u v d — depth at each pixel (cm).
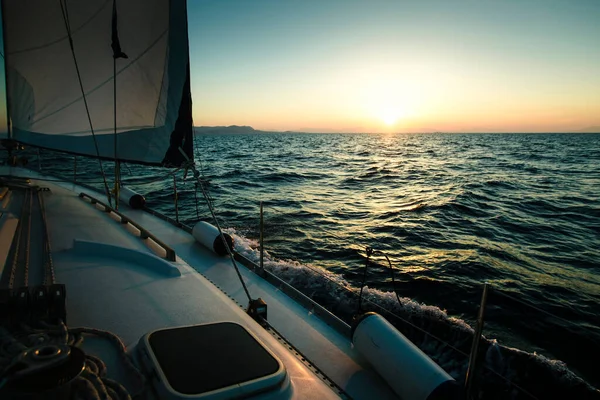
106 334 234
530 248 1112
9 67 432
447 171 3341
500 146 8738
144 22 395
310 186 2314
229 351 213
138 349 217
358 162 4331
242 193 1923
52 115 447
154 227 673
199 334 229
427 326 545
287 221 1275
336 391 262
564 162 4322
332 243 1030
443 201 1784
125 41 401
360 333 287
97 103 433
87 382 157
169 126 421
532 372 475
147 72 412
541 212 1627
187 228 658
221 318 285
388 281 796
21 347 169
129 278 341
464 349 508
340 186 2352
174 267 364
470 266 918
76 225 475
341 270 839
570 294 789
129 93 423
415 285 782
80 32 405
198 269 489
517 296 761
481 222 1416
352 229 1248
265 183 2366
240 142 12225
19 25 412
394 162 4381
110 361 210
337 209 1595
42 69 428
